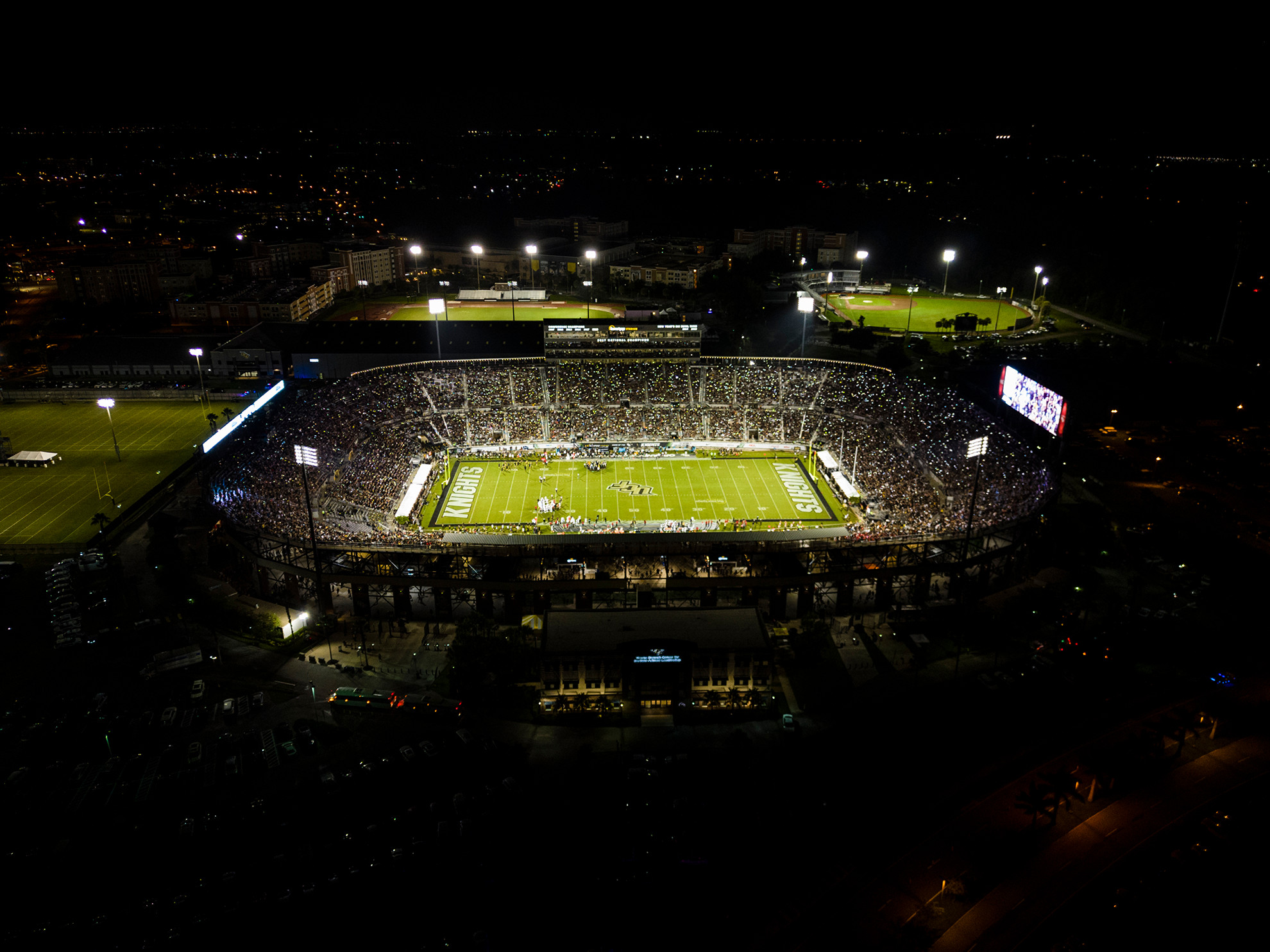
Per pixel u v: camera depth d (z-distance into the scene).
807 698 86.94
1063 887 64.88
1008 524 104.06
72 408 182.62
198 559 114.81
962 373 192.12
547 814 71.69
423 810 72.06
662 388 171.75
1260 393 182.50
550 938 60.34
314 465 96.38
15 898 64.19
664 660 83.62
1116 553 115.44
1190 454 152.50
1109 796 73.56
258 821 71.19
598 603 102.81
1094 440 158.62
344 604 105.38
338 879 65.19
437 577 98.94
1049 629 97.31
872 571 99.25
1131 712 83.44
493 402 166.25
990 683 88.06
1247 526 123.69
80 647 95.62
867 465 139.00
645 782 74.94
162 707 85.56
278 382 183.00
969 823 70.62
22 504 134.50
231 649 95.25
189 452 156.75
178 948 60.09
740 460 148.25
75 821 71.31
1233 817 71.06
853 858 67.25
